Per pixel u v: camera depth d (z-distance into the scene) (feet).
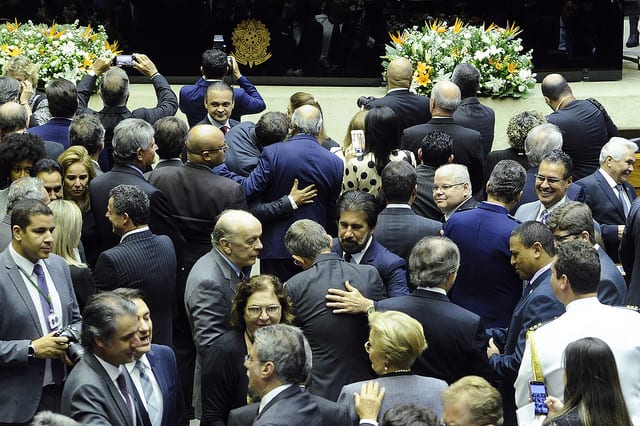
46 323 31.68
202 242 39.96
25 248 31.35
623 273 41.34
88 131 41.32
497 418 23.79
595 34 67.56
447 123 45.55
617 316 28.19
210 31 68.18
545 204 38.14
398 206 37.63
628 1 79.30
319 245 33.04
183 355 40.50
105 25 67.82
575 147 49.49
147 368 28.60
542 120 44.57
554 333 28.17
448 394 24.08
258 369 25.49
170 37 68.23
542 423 25.26
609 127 50.42
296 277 32.09
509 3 66.33
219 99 46.85
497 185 35.91
